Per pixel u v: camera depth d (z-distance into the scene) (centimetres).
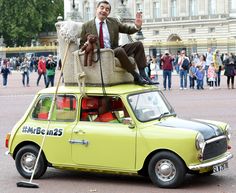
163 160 1165
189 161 1141
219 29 11631
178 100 3234
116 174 1317
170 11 12706
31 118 1310
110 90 1229
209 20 11756
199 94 3659
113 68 1252
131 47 1297
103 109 1234
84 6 12562
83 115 1252
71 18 6969
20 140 1304
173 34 12344
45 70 4781
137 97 1234
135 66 1289
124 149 1191
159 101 1278
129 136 1187
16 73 8319
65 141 1250
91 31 1290
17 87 4816
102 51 1244
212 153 1183
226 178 1269
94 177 1304
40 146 1280
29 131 1296
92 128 1225
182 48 10369
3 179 1322
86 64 1250
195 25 11981
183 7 12469
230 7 11494
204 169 1173
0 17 12538
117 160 1199
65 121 1266
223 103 3011
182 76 4178
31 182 1240
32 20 12531
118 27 1318
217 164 1176
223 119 2328
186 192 1140
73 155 1245
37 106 1309
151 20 12612
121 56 1251
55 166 1268
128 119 1195
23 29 12362
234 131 1975
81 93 1252
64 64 1291
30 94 3969
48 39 13500
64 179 1296
